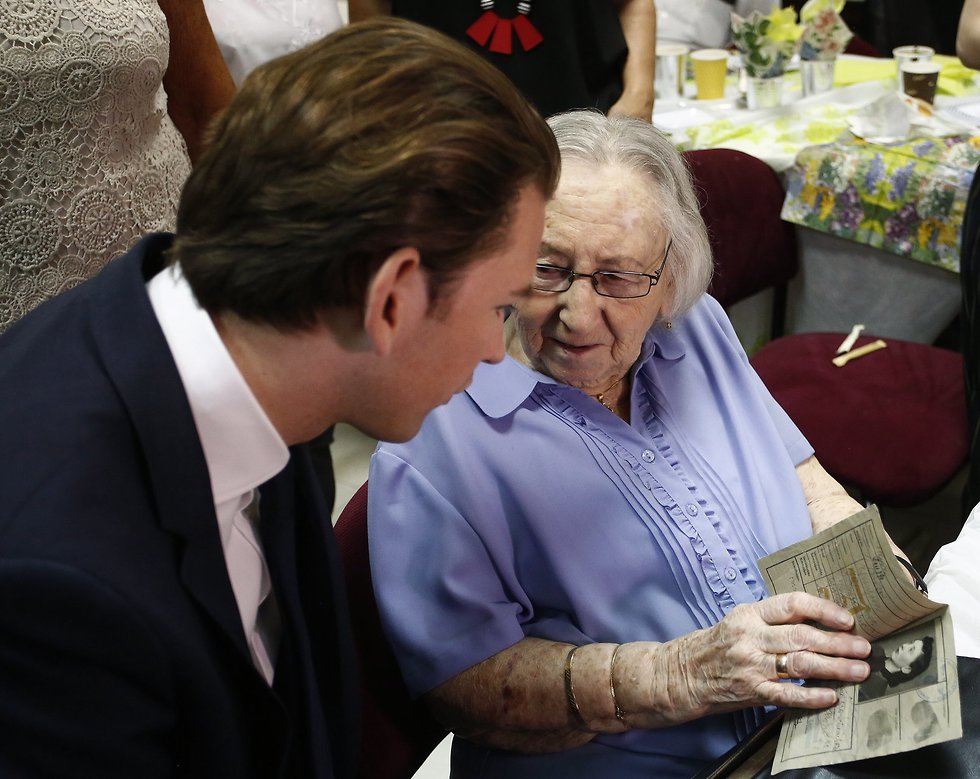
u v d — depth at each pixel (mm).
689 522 1177
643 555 1162
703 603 1159
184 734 707
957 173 2299
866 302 2609
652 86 2609
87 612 579
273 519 822
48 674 584
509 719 1091
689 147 2689
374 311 617
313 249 600
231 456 688
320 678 908
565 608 1163
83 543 591
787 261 2590
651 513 1165
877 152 2439
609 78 2551
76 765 614
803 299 2721
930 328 2561
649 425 1265
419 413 721
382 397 696
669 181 1132
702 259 1198
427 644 1089
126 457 636
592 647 1083
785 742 918
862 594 951
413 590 1102
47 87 1123
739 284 2471
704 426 1292
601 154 1101
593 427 1192
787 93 2973
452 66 614
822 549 991
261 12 2186
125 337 652
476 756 1204
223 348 656
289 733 766
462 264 639
